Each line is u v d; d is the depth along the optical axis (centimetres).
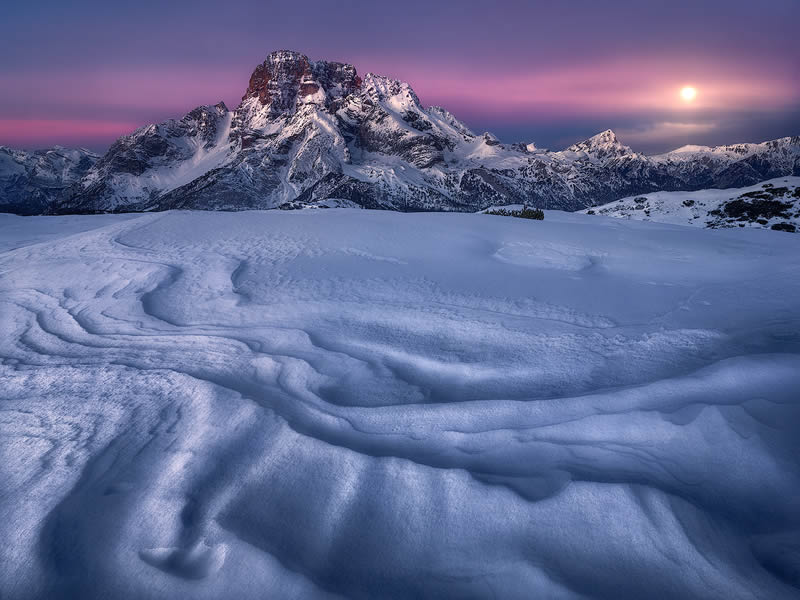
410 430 347
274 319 633
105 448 323
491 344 539
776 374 384
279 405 385
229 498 270
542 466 295
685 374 434
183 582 217
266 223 1391
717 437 307
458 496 269
